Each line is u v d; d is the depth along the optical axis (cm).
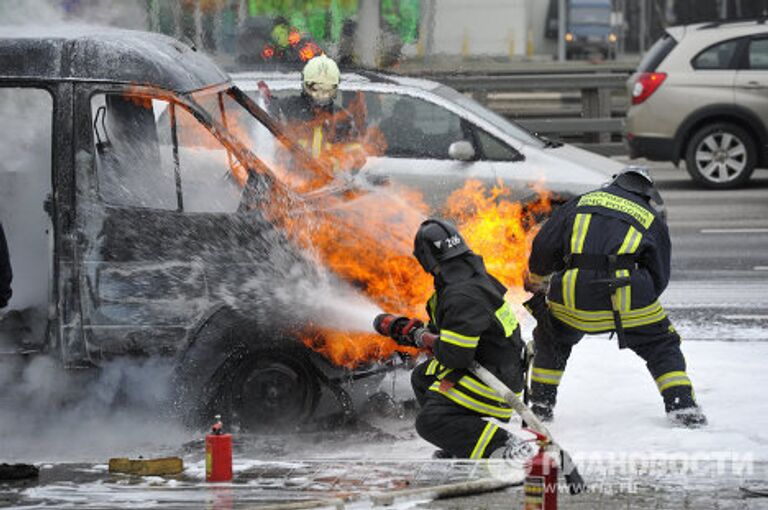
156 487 1722
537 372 2095
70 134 2011
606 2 6562
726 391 2238
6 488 1727
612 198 2062
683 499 1634
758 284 3284
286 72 3244
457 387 1803
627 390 2275
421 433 1830
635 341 2055
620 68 6212
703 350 2573
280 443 2005
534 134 3412
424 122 3212
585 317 2047
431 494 1655
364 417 2150
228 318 2023
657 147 4900
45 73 2025
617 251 2025
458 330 1753
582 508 1600
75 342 2008
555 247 2075
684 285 3291
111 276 2009
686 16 6731
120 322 2012
